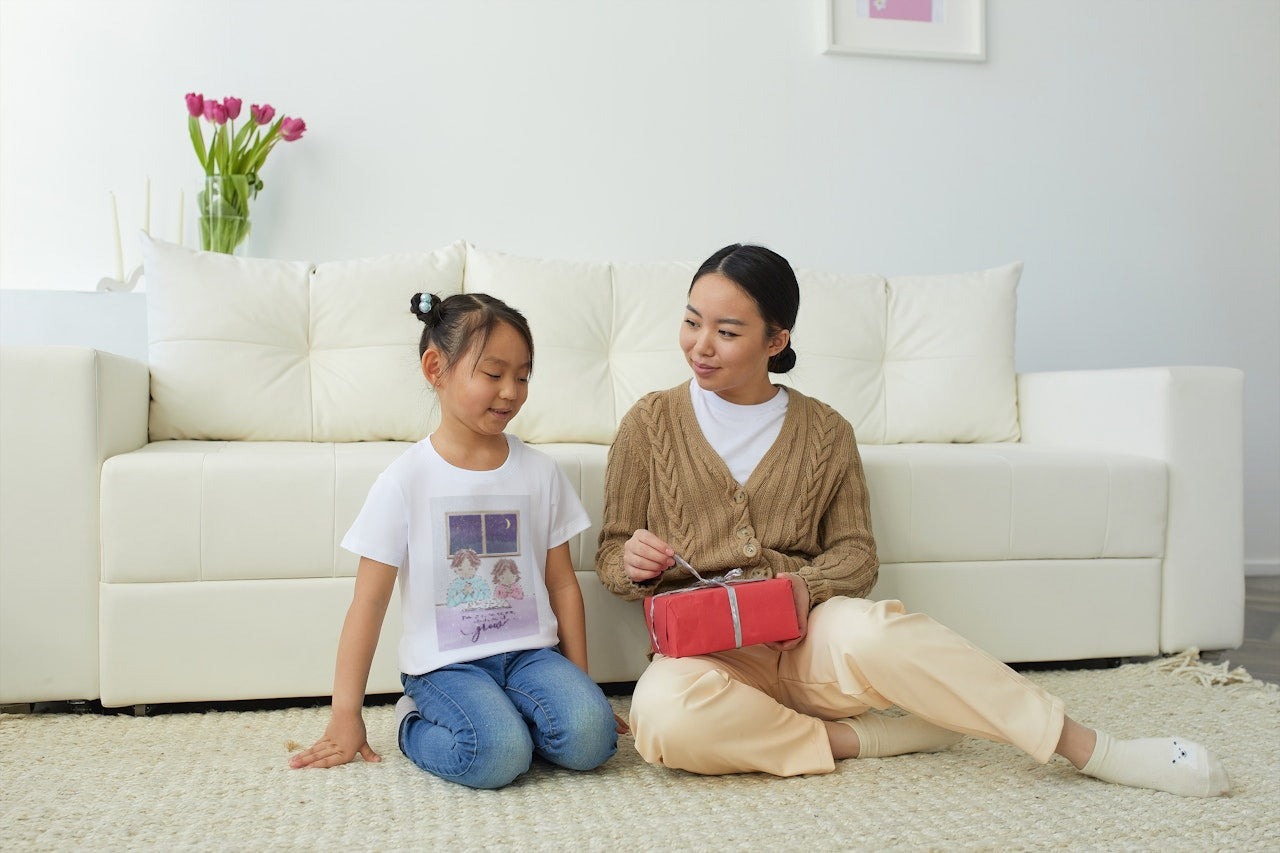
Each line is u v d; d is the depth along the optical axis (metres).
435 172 2.55
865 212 2.77
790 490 1.52
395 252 2.54
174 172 2.46
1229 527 1.95
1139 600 1.92
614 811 1.18
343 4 2.50
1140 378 1.99
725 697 1.28
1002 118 2.84
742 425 1.55
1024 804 1.21
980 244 2.84
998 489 1.84
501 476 1.44
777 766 1.31
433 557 1.38
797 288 1.52
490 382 1.36
